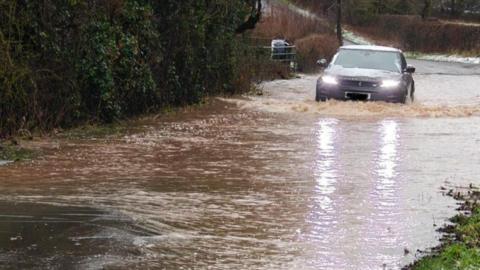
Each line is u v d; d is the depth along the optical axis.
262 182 10.16
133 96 16.78
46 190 9.48
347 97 19.81
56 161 11.45
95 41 14.95
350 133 14.89
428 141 13.95
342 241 7.51
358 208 8.80
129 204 8.84
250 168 11.12
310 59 39.56
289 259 6.94
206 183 10.05
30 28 13.37
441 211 8.70
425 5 77.19
